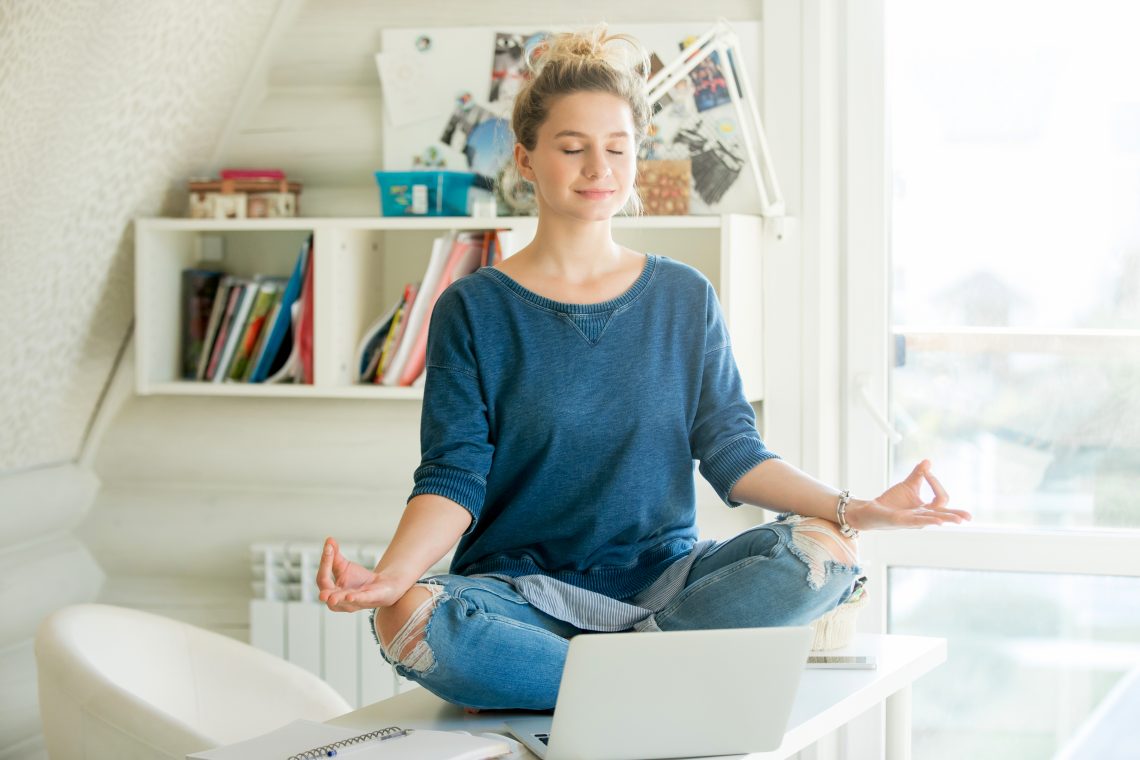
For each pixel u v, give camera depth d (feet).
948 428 8.37
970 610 8.39
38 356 8.29
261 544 8.70
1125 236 8.09
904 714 5.78
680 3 8.29
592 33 4.96
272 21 8.52
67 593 9.02
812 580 4.44
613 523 4.85
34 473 8.88
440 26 8.55
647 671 3.97
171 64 7.70
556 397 4.80
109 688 5.53
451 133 8.54
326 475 8.92
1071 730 8.31
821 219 8.18
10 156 6.86
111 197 8.09
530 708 4.50
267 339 8.49
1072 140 8.13
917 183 8.34
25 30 6.25
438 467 4.68
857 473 8.35
